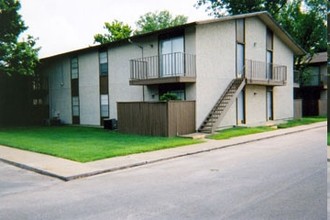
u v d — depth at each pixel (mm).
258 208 5957
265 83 21484
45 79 28812
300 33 33688
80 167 9898
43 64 28562
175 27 17609
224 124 19766
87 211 6215
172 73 18641
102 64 23359
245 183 7730
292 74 27031
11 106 28312
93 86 24188
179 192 7191
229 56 20188
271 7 33438
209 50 18688
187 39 18125
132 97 21328
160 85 19656
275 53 24656
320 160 10203
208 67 18625
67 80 26500
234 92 19484
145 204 6473
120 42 21516
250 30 21922
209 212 5875
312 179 7855
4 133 20016
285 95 25969
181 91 18578
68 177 8789
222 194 6918
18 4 24219
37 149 13281
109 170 9633
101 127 23031
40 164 10531
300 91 34438
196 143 14398
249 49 21812
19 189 8016
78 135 17984
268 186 7391
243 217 5551
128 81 21469
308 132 18656
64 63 26656
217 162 10477
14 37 24219
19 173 9820
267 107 23906
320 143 14094
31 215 6133
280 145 13844
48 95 28641
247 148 13266
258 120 22844
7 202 6980
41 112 29094
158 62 19484
